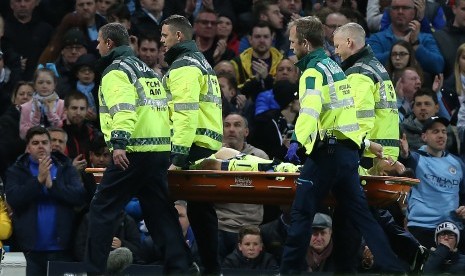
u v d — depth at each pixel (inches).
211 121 1572.3
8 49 2223.2
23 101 2065.7
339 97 1520.7
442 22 2372.0
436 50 2249.0
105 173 1534.2
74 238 1843.0
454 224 1844.2
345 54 1603.1
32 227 1828.2
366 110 1578.5
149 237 1833.2
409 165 1951.3
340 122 1520.7
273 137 2025.1
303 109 1491.1
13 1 2269.9
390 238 1653.5
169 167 1581.0
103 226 1528.1
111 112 1502.2
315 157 1521.9
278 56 2210.9
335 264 1615.4
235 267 1791.3
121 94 1501.0
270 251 1822.1
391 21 2247.8
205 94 1567.4
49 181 1828.2
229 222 1879.9
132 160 1524.4
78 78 2118.6
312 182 1520.7
